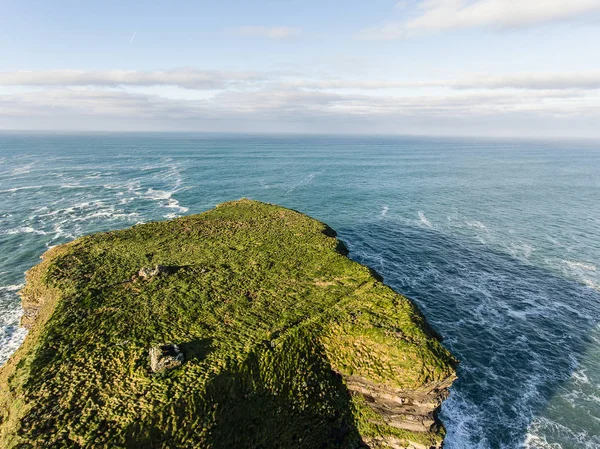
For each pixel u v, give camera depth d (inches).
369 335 1141.1
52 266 1545.3
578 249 2780.5
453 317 1845.5
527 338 1711.4
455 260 2518.5
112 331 1150.3
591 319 1871.3
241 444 940.0
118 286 1418.6
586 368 1540.4
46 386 942.4
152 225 2133.4
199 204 3809.1
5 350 1489.9
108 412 872.3
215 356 1049.5
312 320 1225.4
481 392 1400.1
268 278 1524.4
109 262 1619.1
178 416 886.4
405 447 1039.6
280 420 1006.4
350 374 1090.1
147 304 1305.4
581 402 1369.3
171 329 1173.1
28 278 1592.0
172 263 1638.8
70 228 2952.8
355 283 1482.5
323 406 1061.1
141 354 1048.8
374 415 1072.2
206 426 904.3
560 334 1749.5
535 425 1273.4
